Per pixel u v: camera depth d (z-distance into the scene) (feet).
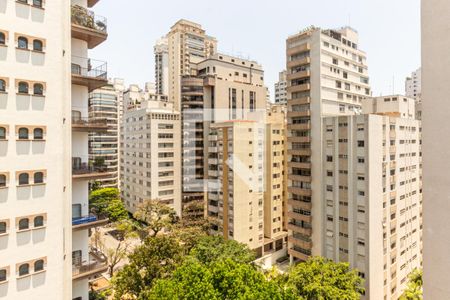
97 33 70.03
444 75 23.22
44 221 56.34
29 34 54.95
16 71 53.47
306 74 123.95
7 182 52.21
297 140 126.72
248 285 56.54
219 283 56.39
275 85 320.50
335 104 126.93
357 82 140.05
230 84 178.91
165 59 319.47
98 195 193.06
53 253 57.36
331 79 125.18
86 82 70.79
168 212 166.40
